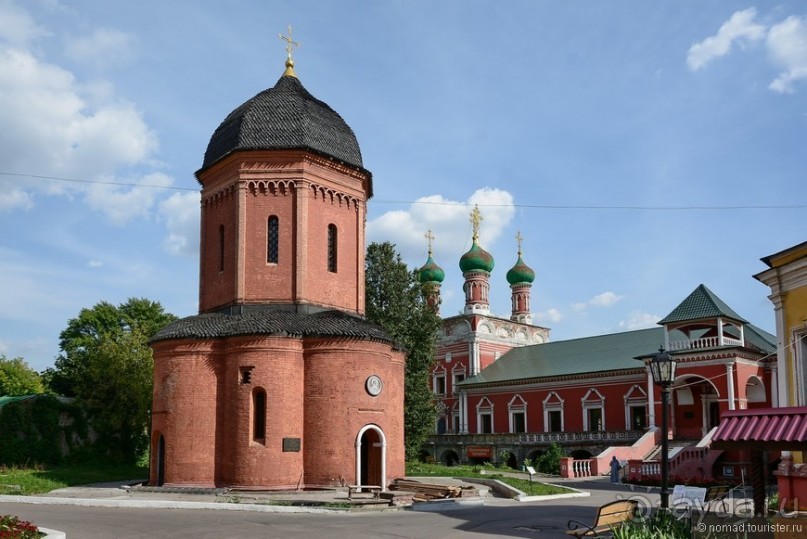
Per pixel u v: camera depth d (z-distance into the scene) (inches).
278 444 1168.8
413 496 1059.9
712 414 2082.9
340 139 1419.8
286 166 1341.0
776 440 558.3
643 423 2281.0
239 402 1185.4
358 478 1189.7
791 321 772.6
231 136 1376.7
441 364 3046.3
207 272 1408.7
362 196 1449.3
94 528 780.6
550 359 2696.9
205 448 1196.5
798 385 753.6
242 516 893.8
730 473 1680.6
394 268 2048.5
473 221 3206.2
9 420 1768.0
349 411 1200.8
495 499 1180.5
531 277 3319.4
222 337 1224.8
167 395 1228.5
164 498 1088.8
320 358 1213.7
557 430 2511.1
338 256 1382.9
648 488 1529.3
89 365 2032.5
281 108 1380.4
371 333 1242.0
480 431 2746.1
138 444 2014.0
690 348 2055.9
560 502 1151.6
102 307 2551.7
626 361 2378.2
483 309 3102.9
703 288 2082.9
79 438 1903.3
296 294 1302.9
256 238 1327.5
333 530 765.3
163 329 1291.8
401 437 1346.0
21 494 1189.1
